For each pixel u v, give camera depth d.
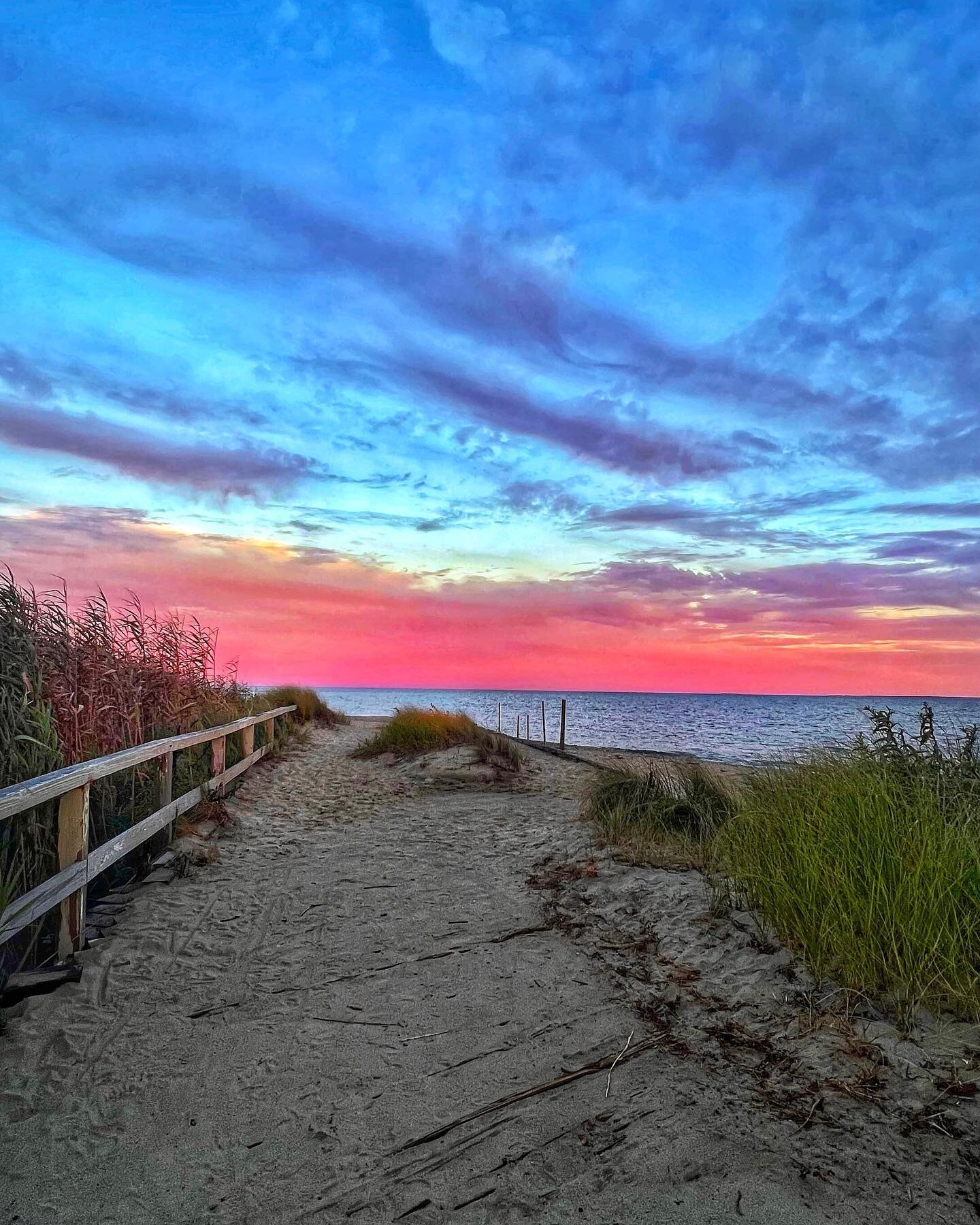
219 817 7.61
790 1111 2.74
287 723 16.52
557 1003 3.79
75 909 4.28
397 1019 3.66
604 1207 2.34
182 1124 2.81
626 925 4.73
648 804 6.94
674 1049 3.27
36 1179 2.50
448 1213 2.34
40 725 4.97
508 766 11.33
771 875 4.29
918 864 3.51
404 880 6.01
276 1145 2.69
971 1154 2.41
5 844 4.19
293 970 4.27
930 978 3.16
